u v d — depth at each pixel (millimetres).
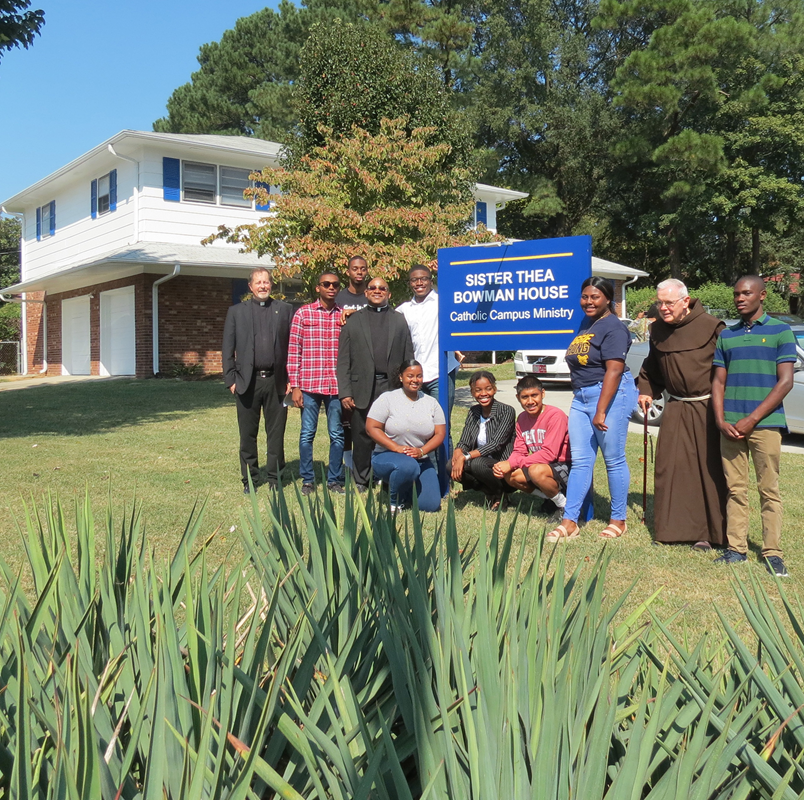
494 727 1364
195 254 19062
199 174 20234
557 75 36062
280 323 6699
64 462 7961
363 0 32406
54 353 24484
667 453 5148
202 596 1733
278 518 2270
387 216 13008
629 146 32125
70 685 1401
